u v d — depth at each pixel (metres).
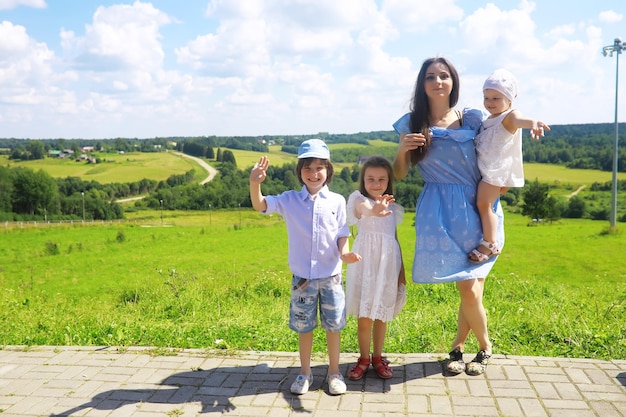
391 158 4.16
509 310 7.35
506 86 3.67
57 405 3.64
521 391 3.71
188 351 4.66
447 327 5.79
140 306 8.88
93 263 30.23
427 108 4.03
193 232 49.97
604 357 4.42
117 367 4.31
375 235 3.92
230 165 142.62
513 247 31.55
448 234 3.88
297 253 3.83
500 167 3.75
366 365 4.04
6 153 176.75
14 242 42.62
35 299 11.52
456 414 3.40
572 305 7.86
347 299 4.03
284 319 6.71
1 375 4.16
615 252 28.73
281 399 3.68
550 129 3.41
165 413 3.51
